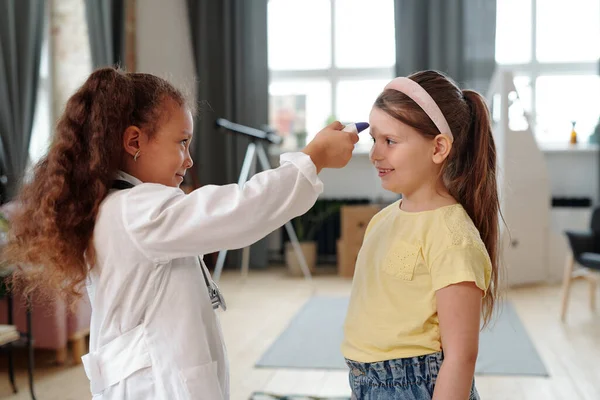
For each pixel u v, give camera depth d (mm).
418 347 1189
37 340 3275
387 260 1237
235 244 1159
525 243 5273
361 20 6625
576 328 3906
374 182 6504
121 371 1182
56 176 1161
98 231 1169
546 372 3066
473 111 1317
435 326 1195
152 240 1140
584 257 4004
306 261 6090
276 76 6742
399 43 6191
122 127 1198
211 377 1187
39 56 4598
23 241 1199
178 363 1167
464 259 1150
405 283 1210
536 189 5262
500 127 5129
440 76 1291
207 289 1276
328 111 6719
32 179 1217
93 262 1192
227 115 6383
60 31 5039
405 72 6176
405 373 1192
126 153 1231
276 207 1146
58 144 1184
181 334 1179
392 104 1227
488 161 1324
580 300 4703
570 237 4125
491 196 1321
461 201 1312
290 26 6715
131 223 1147
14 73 4309
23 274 1350
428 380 1184
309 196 1173
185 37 6398
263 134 5508
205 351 1193
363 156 6480
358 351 1248
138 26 6250
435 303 1185
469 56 6078
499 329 3855
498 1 6195
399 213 1277
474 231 1208
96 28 5141
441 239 1185
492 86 5336
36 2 4570
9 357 2865
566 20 6320
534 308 4449
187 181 6129
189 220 1137
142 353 1173
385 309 1225
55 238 1142
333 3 6637
